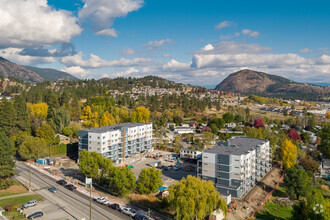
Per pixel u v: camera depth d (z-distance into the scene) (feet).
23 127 492.95
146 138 500.74
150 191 287.48
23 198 258.98
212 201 221.46
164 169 403.95
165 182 344.69
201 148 526.57
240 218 253.24
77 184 309.63
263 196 321.52
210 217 235.40
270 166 435.94
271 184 368.48
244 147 354.33
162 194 282.77
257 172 360.89
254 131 582.76
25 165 383.24
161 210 253.85
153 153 497.46
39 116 592.60
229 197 280.10
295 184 321.32
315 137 634.02
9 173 284.41
